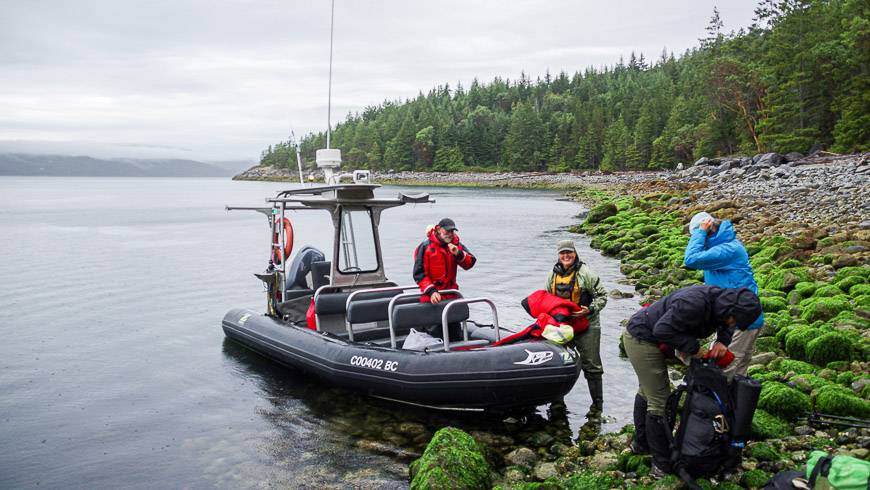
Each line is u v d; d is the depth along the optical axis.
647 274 14.93
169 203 67.38
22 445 6.43
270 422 6.86
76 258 21.55
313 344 7.92
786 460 4.82
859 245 12.91
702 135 85.62
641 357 4.71
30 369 9.02
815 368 6.88
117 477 5.68
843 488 3.57
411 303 7.27
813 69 60.34
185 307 13.27
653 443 4.71
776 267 12.81
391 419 6.81
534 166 130.88
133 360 9.39
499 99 185.88
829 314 8.70
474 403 6.50
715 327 4.49
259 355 9.51
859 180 26.31
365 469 5.64
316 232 23.69
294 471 5.65
